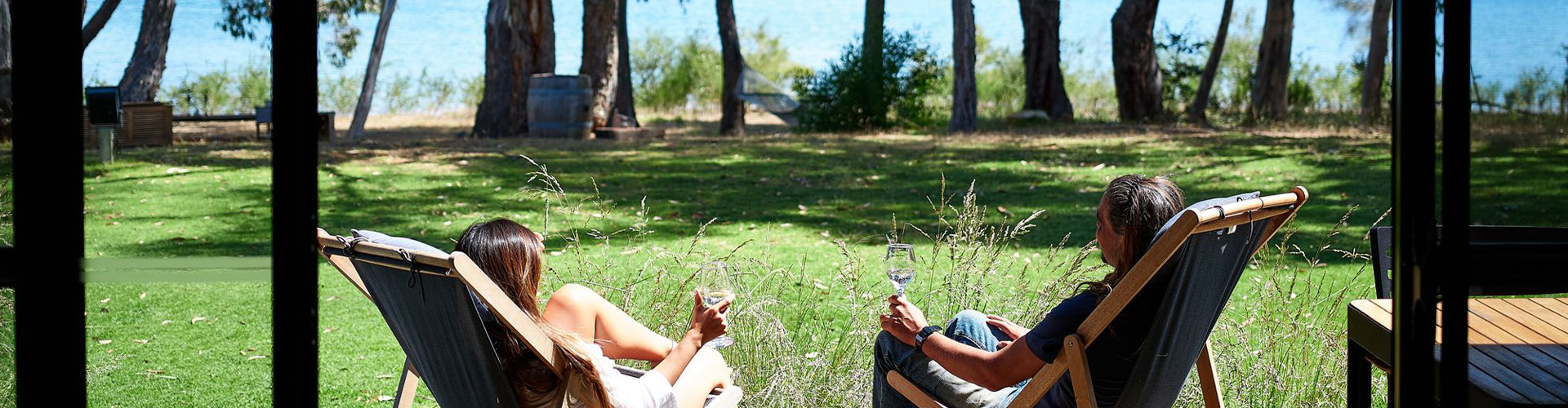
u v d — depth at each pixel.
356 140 15.52
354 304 4.64
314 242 1.50
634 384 2.26
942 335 2.35
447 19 23.14
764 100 19.19
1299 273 5.09
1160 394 2.27
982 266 3.56
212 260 2.04
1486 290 1.92
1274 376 3.11
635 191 9.13
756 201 8.47
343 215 7.68
